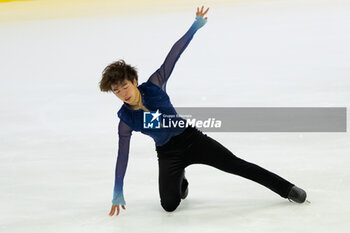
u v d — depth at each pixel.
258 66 33.12
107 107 26.81
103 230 13.41
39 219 14.37
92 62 38.84
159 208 14.67
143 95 13.55
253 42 40.91
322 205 13.92
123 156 14.02
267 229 12.72
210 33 45.94
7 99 30.00
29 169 18.53
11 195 16.23
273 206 14.12
